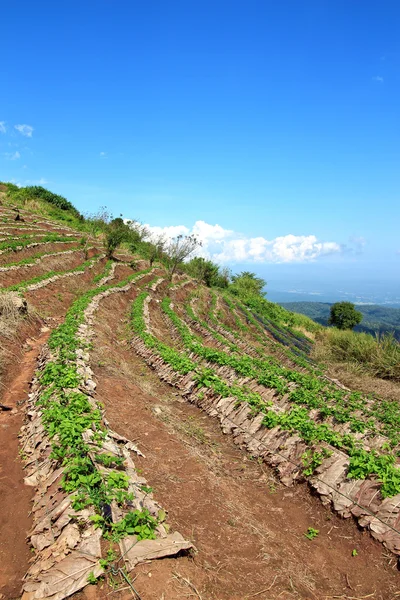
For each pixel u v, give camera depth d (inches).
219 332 1035.9
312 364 944.3
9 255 914.7
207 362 613.6
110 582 173.8
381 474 272.4
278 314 1764.3
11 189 1931.6
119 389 446.0
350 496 272.4
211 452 347.6
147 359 596.4
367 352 960.9
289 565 222.8
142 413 402.3
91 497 209.5
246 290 2050.9
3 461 275.7
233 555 222.1
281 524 263.3
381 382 845.8
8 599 168.7
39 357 478.0
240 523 254.1
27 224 1362.0
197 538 230.7
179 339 795.4
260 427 369.4
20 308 577.9
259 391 504.4
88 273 1093.1
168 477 292.0
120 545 191.0
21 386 407.5
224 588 192.7
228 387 457.7
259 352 912.3
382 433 444.8
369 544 243.0
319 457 308.8
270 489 302.8
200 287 1652.3
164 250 1824.6
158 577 181.5
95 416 301.9
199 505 265.3
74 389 352.8
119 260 1486.2
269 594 197.6
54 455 252.1
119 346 663.1
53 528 200.4
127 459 282.2
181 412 432.5
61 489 227.0
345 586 213.9
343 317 1763.0
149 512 224.5
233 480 307.7
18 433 315.0
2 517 220.8
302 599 199.3
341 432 420.5
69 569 174.9
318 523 266.2
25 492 242.5
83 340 550.6
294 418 360.2
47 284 836.6
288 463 320.8
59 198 2055.9
